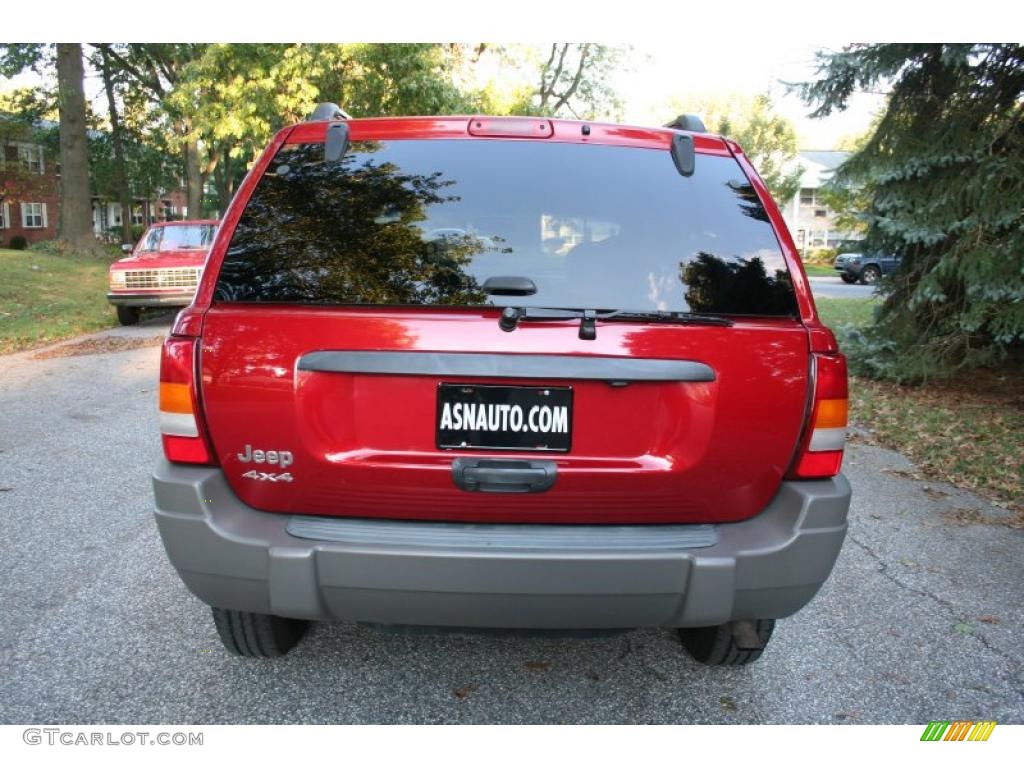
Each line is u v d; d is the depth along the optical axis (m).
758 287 2.41
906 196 8.41
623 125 2.67
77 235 23.73
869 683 2.99
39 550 4.06
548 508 2.33
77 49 23.33
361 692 2.83
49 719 2.63
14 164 36.97
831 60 8.55
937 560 4.26
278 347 2.25
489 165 2.52
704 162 2.62
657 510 2.36
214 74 16.72
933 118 8.35
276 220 2.42
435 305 2.29
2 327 12.71
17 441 6.28
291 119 17.58
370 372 2.24
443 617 2.27
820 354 2.37
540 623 2.28
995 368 9.52
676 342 2.28
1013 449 6.43
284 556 2.21
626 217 2.46
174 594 3.56
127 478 5.32
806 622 3.49
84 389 8.48
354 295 2.31
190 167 27.08
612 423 2.31
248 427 2.29
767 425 2.33
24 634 3.18
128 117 36.75
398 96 17.80
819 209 60.03
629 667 3.04
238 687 2.84
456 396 2.28
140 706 2.71
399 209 2.44
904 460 6.38
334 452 2.29
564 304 2.31
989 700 2.90
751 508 2.40
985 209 7.70
